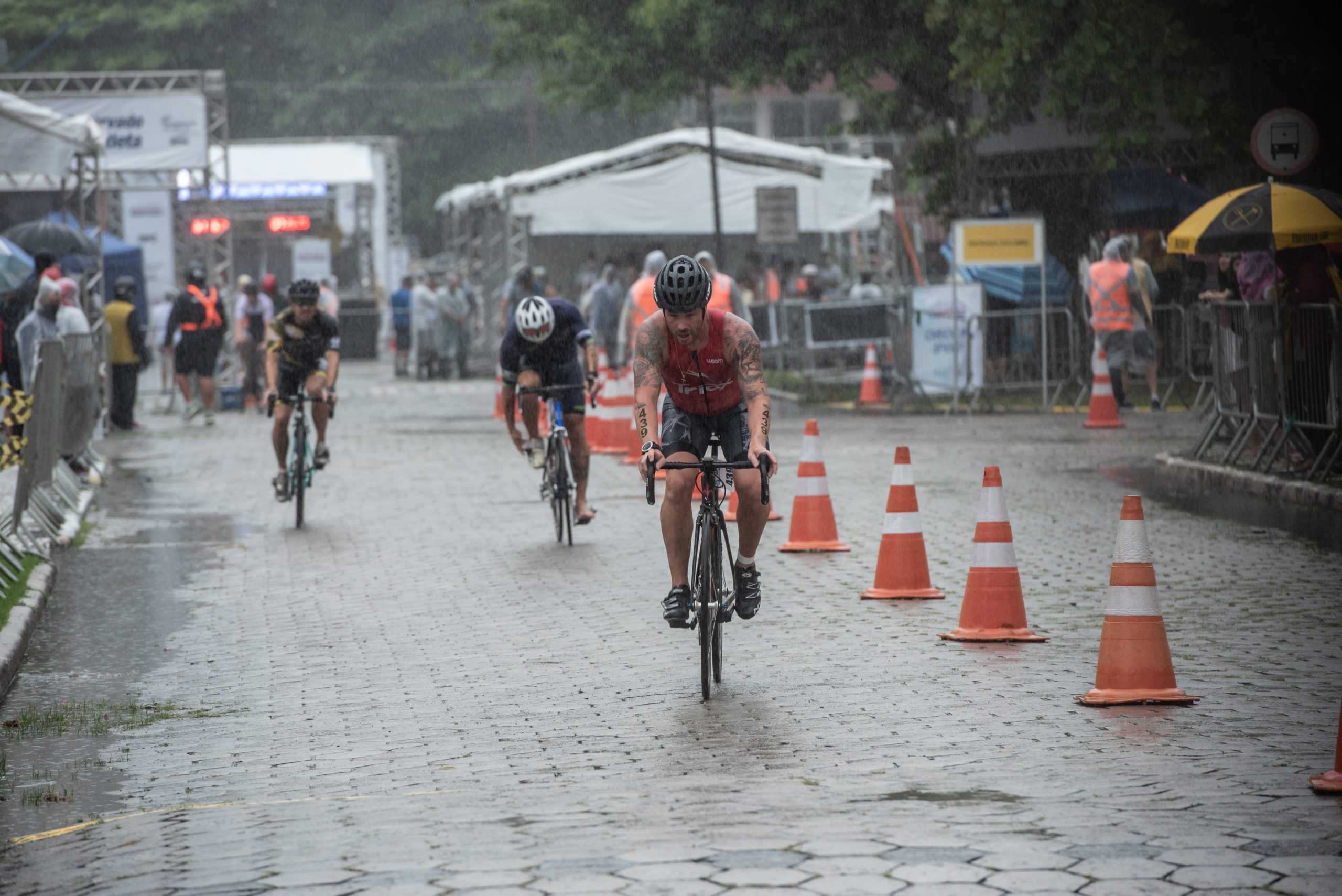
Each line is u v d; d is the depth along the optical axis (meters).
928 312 75.12
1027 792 17.16
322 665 26.25
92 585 34.69
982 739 19.86
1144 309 72.00
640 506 45.59
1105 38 70.38
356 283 171.12
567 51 93.81
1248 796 16.80
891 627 27.84
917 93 86.00
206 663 26.73
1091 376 79.88
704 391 23.08
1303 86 72.31
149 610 31.81
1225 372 48.59
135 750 21.17
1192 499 44.12
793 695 22.73
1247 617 27.95
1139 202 83.25
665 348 22.70
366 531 42.03
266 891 14.10
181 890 14.31
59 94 92.06
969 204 85.50
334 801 17.89
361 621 30.02
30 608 30.17
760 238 90.12
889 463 54.19
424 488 51.00
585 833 15.70
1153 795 16.89
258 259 178.12
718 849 14.88
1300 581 31.39
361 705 23.30
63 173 63.62
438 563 36.62
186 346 77.19
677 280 21.86
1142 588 21.98
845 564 34.88
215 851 15.77
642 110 96.19
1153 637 21.89
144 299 111.38
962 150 85.31
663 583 33.16
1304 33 70.94
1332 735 19.80
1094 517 41.06
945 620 28.47
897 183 107.75
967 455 56.22
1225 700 21.88
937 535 38.56
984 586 26.52
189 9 191.62
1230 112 71.62
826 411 78.31
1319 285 45.09
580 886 13.80
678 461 22.80
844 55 86.44
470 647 27.17
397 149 184.62
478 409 85.88
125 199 137.75
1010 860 14.34
